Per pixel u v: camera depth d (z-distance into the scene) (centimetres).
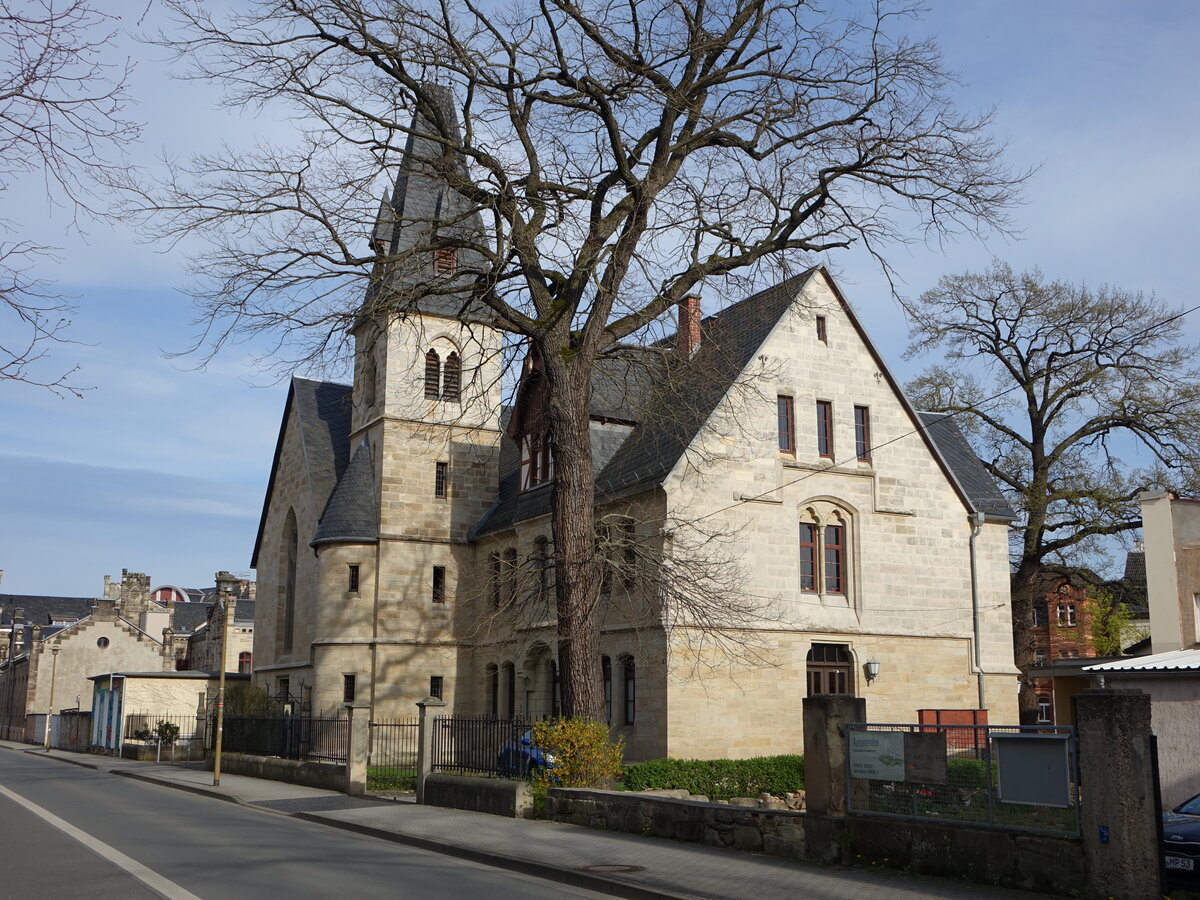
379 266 2328
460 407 4291
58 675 7562
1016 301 4759
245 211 2159
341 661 3994
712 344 2925
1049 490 4647
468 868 1511
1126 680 2369
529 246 2320
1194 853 1350
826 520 3447
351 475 4212
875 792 1462
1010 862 1277
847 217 2403
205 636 7988
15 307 965
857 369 3581
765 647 3216
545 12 2230
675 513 3138
